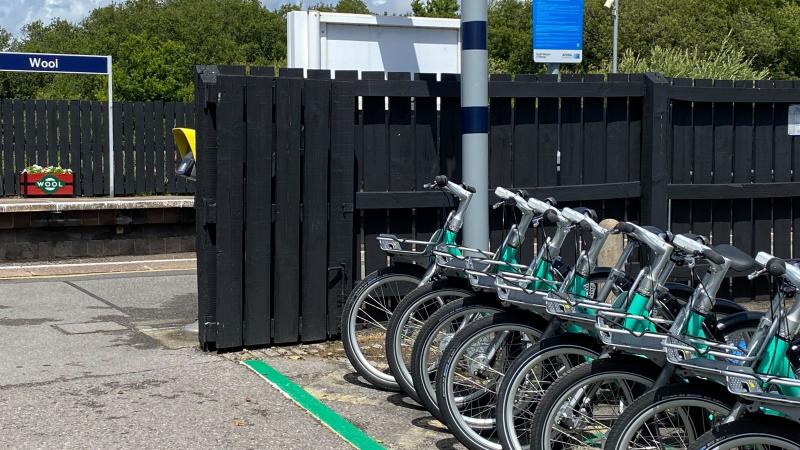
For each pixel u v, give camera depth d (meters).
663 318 3.96
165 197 11.76
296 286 6.24
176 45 36.34
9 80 41.62
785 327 3.25
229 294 6.03
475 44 5.80
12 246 10.13
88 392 5.18
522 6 51.38
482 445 4.23
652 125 6.98
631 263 6.61
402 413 4.91
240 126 5.94
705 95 7.21
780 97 7.51
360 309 5.43
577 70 30.05
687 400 3.23
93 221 10.41
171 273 9.69
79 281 9.09
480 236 5.90
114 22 61.28
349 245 6.37
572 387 3.53
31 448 4.29
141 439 4.43
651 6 36.22
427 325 4.55
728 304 4.71
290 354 6.05
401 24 8.87
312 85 6.14
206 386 5.30
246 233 6.05
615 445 3.28
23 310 7.57
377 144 6.49
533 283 4.42
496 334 4.34
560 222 4.39
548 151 6.89
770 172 7.64
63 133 12.45
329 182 6.30
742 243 7.59
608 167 7.09
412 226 6.66
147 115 12.76
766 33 35.72
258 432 4.55
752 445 3.03
